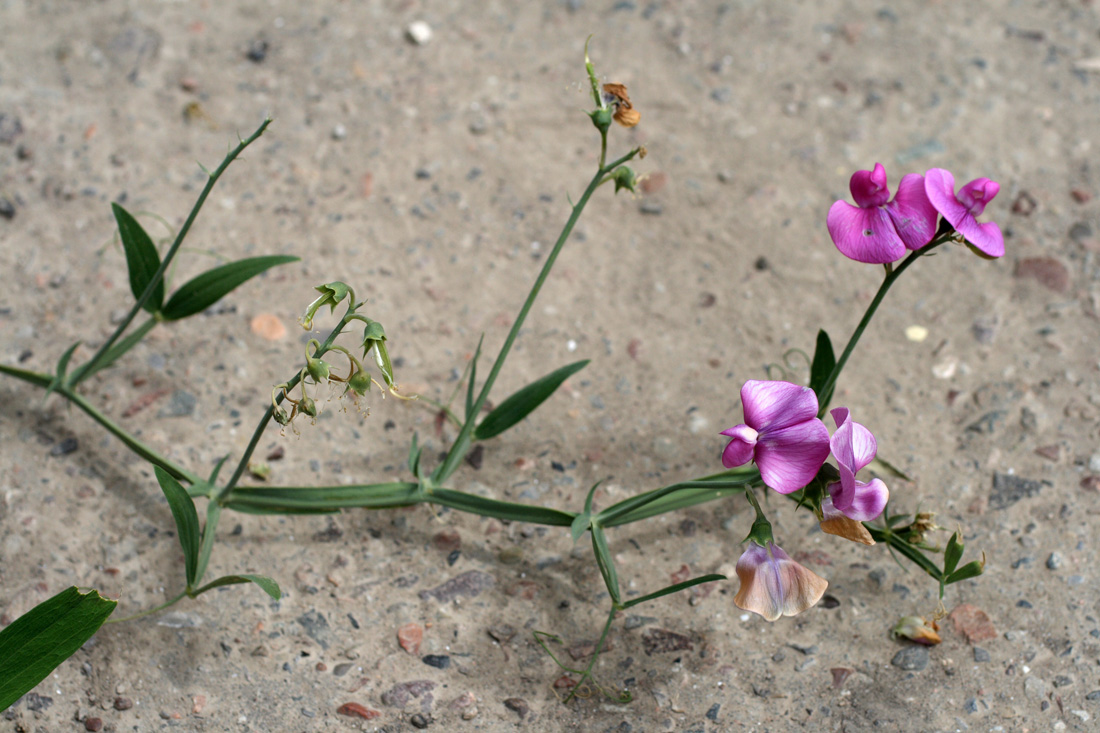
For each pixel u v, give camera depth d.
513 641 0.76
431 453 0.81
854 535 0.71
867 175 0.72
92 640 0.76
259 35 0.93
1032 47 0.94
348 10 0.95
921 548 0.76
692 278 0.86
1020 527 0.79
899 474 0.79
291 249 0.86
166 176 0.88
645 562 0.78
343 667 0.76
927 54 0.93
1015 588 0.77
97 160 0.88
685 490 0.77
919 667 0.76
